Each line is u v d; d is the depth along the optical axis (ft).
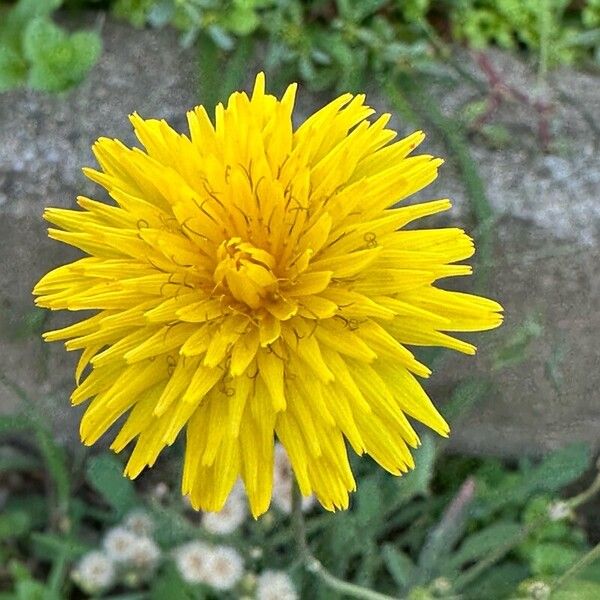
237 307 0.20
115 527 0.31
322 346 0.20
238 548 0.29
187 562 0.26
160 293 0.20
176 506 0.30
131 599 0.29
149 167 0.19
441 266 0.19
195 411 0.20
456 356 0.31
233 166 0.20
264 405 0.20
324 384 0.19
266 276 0.19
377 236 0.20
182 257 0.20
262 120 0.21
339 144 0.20
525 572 0.30
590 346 0.31
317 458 0.20
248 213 0.20
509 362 0.29
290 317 0.19
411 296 0.20
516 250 0.31
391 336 0.19
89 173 0.21
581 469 0.30
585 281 0.31
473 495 0.28
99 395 0.20
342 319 0.20
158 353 0.19
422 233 0.20
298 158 0.20
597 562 0.29
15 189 0.31
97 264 0.20
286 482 0.28
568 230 0.31
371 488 0.29
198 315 0.19
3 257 0.31
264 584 0.26
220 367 0.19
